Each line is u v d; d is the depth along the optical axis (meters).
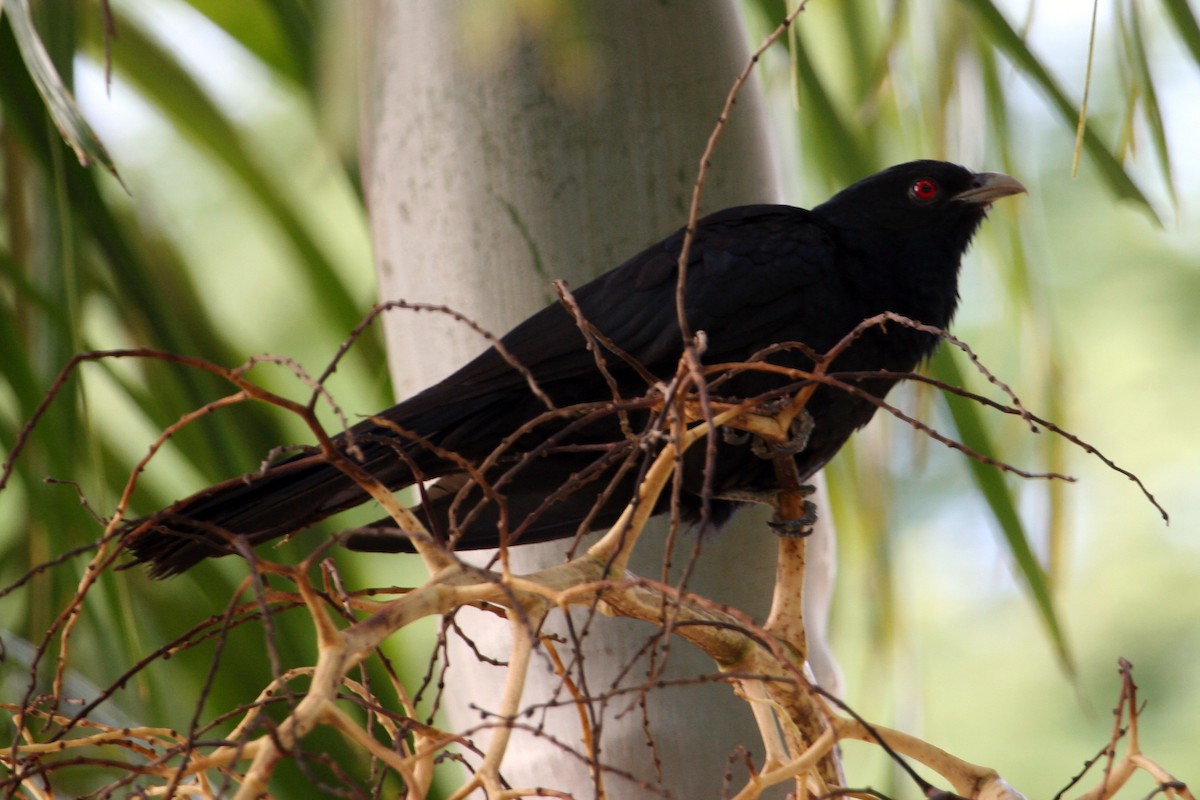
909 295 9.05
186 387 10.66
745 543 8.19
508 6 7.57
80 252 9.84
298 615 10.16
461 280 8.03
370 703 5.17
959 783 5.29
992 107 10.90
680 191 8.09
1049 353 10.63
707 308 8.12
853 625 11.40
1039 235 10.85
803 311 8.44
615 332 7.95
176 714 11.12
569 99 7.94
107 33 5.86
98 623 9.07
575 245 7.96
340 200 15.03
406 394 8.41
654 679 4.70
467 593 4.64
